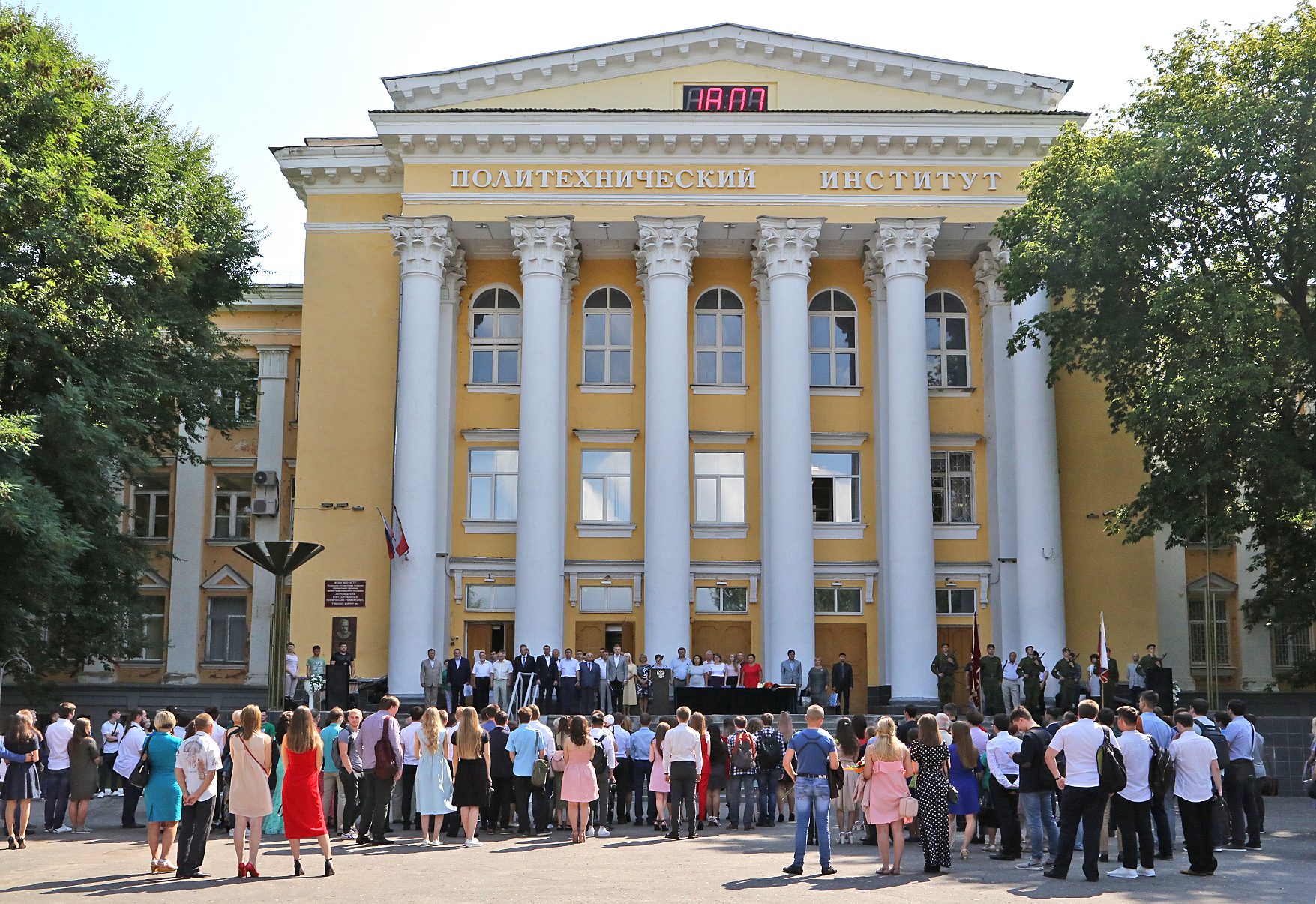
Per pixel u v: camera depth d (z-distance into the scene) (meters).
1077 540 33.69
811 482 33.03
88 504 26.36
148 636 38.03
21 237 23.89
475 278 35.72
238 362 34.22
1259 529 28.67
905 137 33.00
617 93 33.75
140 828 20.20
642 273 34.28
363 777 17.17
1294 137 24.23
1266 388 23.50
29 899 12.12
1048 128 33.03
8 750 17.42
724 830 18.72
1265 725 25.36
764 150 33.34
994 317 34.53
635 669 29.88
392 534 32.31
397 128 33.06
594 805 18.20
